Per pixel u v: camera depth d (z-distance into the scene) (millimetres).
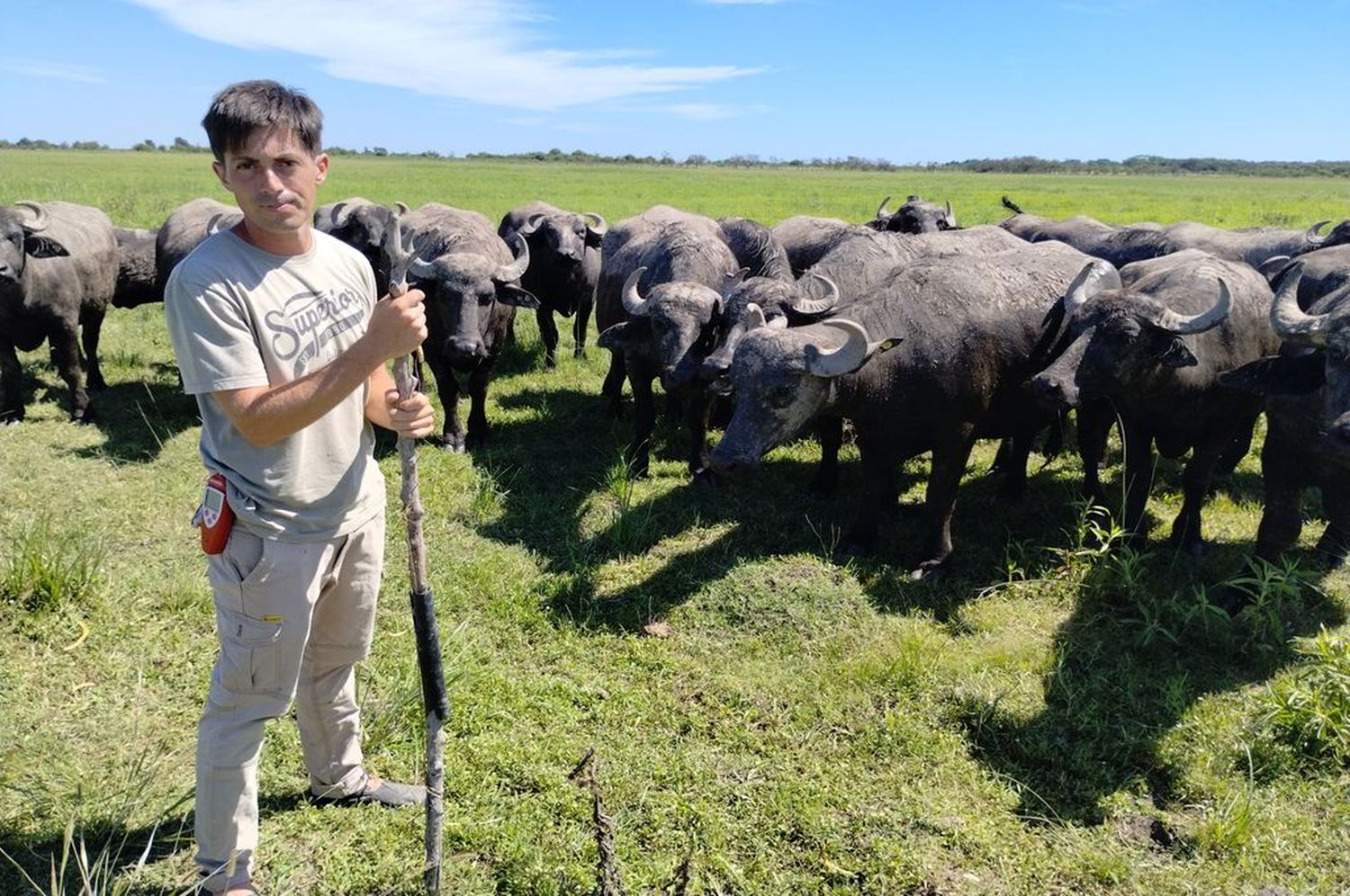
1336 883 3295
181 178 45125
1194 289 5742
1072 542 5711
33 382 9016
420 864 3234
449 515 6293
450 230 8773
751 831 3492
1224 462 7422
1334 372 4535
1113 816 3643
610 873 2777
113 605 4789
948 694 4367
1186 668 4641
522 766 3758
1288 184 79625
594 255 11719
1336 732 3900
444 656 4457
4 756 3637
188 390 2475
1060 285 6156
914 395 5520
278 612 2695
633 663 4609
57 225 8062
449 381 7609
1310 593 5363
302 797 3520
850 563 5664
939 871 3348
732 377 5422
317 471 2701
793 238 10469
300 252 2623
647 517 6086
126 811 3338
